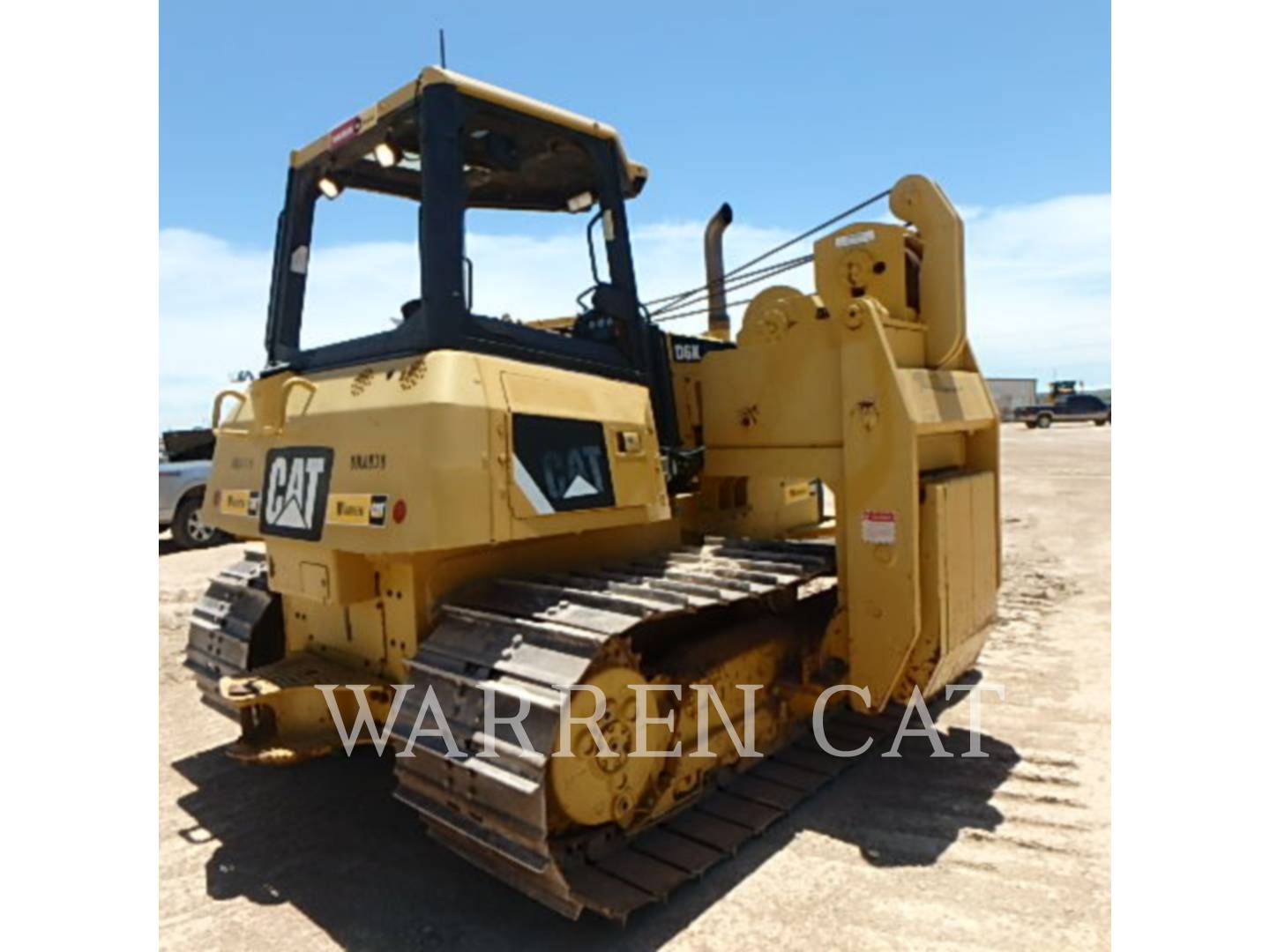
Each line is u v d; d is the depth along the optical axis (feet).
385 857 11.64
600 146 13.08
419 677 10.34
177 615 24.97
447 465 9.75
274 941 9.73
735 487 16.79
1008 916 9.77
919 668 12.63
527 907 10.37
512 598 10.81
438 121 10.89
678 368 15.24
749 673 12.93
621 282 13.08
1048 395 157.38
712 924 9.77
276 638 14.14
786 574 11.89
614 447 11.90
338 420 11.05
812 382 13.47
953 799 12.67
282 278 13.78
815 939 9.45
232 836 12.27
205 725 16.76
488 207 15.56
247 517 12.78
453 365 10.21
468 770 9.29
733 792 12.48
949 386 13.47
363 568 11.38
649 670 11.41
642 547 13.79
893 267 13.37
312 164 13.62
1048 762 13.80
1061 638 20.53
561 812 9.45
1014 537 34.60
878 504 12.47
